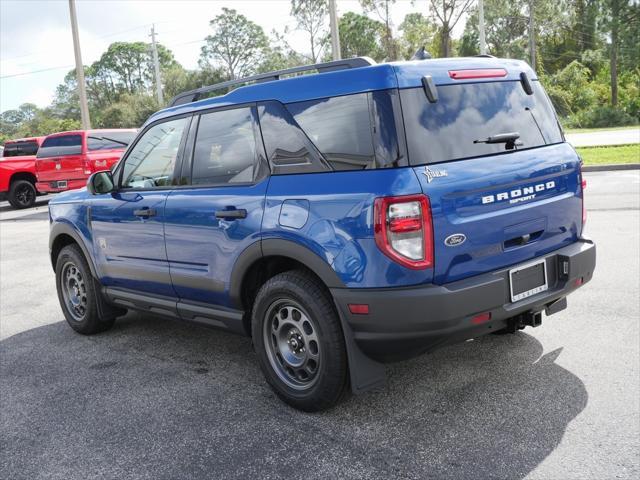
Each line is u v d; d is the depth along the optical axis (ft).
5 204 69.00
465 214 10.18
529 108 11.85
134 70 360.28
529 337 14.49
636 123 153.79
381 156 9.98
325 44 206.69
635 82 201.26
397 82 10.09
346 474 9.50
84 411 12.56
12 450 11.12
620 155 54.29
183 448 10.73
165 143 14.37
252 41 278.05
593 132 117.08
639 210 28.86
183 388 13.37
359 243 10.03
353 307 10.24
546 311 11.91
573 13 223.71
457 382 12.40
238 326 12.89
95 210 16.19
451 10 138.51
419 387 12.32
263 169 11.88
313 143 11.00
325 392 11.12
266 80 12.53
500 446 9.91
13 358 16.25
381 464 9.70
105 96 358.23
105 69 359.05
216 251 12.69
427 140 10.05
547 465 9.29
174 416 12.01
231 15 275.80
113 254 15.88
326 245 10.45
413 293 9.78
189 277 13.58
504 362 13.17
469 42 231.91
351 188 10.20
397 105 10.00
